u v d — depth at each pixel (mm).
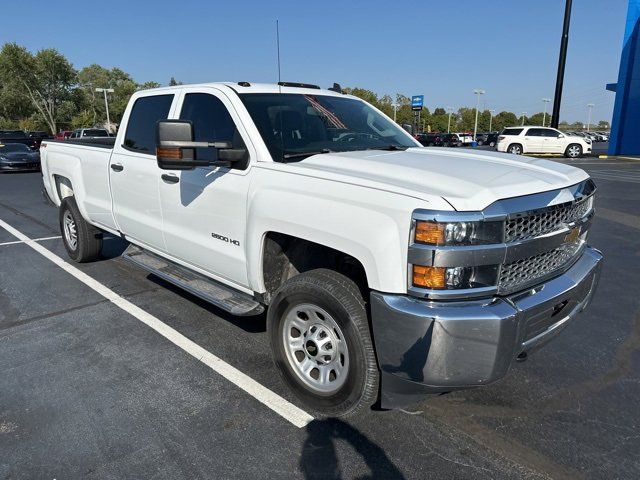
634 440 2844
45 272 5852
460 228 2359
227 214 3502
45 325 4348
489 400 3244
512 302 2520
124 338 4090
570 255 3115
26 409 3109
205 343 4000
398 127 4543
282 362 3164
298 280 2979
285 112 3684
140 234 4629
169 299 4949
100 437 2844
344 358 2832
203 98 3898
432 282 2400
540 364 3711
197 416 3039
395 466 2627
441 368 2414
